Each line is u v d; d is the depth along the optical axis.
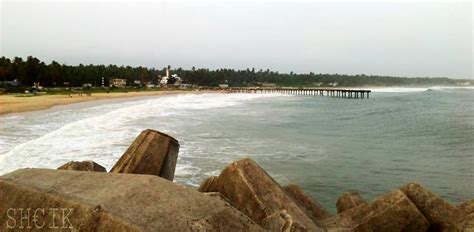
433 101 75.06
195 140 21.45
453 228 5.06
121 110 44.72
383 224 5.34
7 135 22.03
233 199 5.52
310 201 7.29
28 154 15.47
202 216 3.44
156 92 119.00
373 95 115.50
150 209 3.36
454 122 34.91
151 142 7.00
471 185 12.94
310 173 14.39
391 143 22.06
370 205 5.66
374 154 18.38
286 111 49.00
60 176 3.97
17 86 89.44
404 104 66.44
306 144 21.03
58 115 37.06
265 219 4.94
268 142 21.30
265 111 48.16
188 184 11.80
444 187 12.76
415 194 5.59
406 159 17.20
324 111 50.34
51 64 108.44
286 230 4.64
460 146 21.08
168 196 3.60
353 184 13.09
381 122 35.38
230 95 117.31
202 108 52.03
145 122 30.83
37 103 51.75
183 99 83.12
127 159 6.71
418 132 27.56
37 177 3.93
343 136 24.92
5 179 3.83
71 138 20.41
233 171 5.67
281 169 14.88
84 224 3.12
